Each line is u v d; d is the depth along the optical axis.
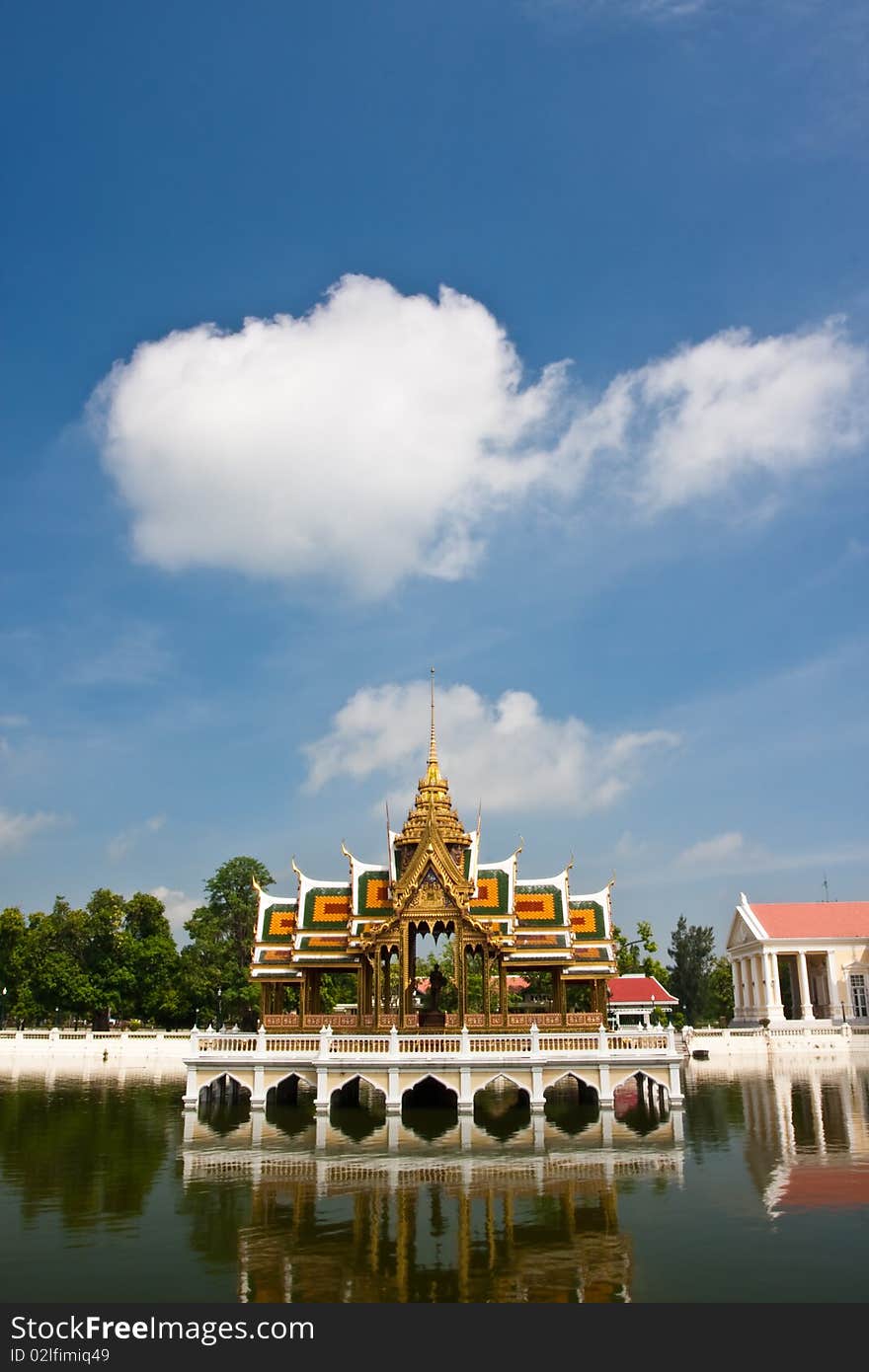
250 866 122.88
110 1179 34.84
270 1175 35.34
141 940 112.94
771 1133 43.81
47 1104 58.56
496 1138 43.00
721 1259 25.08
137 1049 96.56
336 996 120.56
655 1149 40.00
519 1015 54.75
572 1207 30.30
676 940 143.12
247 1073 47.59
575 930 61.50
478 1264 24.92
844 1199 30.92
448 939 58.84
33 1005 107.00
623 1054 46.12
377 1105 55.56
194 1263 25.12
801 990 120.81
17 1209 30.52
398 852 60.19
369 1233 27.64
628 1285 23.42
